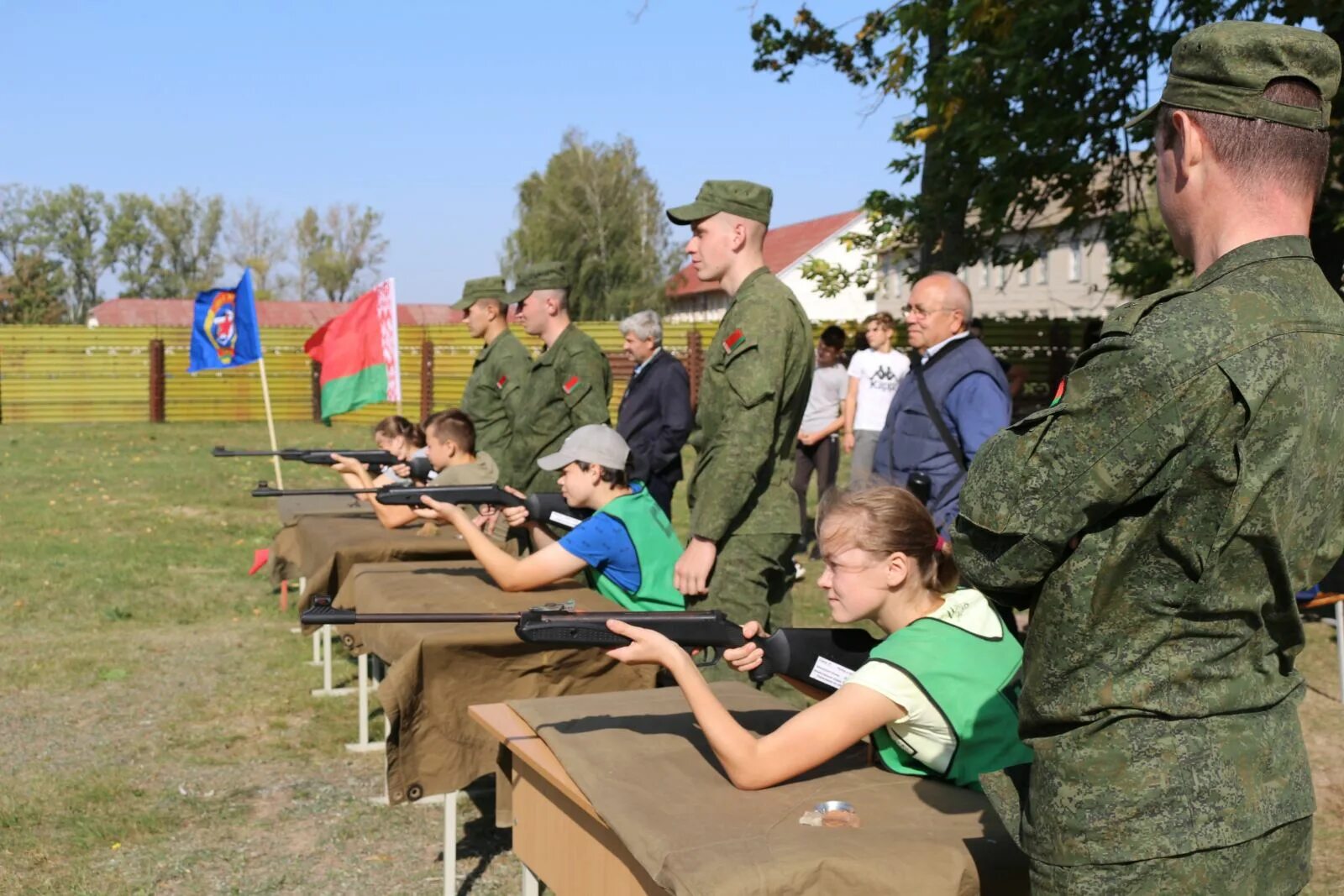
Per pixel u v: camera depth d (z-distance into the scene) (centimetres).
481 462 645
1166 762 170
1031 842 183
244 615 873
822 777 252
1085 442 171
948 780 248
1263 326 168
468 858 452
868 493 261
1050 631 178
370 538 603
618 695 318
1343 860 428
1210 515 167
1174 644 172
